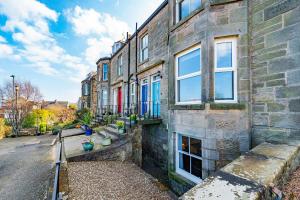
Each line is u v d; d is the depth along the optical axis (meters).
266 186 1.64
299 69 3.24
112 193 4.41
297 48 3.29
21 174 6.41
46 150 10.37
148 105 9.35
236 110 4.17
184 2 6.07
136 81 10.85
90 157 6.80
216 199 1.50
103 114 15.52
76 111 27.34
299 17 3.28
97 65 19.30
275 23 3.67
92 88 22.62
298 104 3.25
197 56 5.21
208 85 4.51
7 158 8.79
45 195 4.69
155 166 8.10
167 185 6.15
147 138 9.34
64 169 5.61
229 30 4.33
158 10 8.44
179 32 5.81
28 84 27.91
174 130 5.93
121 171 5.95
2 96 25.50
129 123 8.15
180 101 5.99
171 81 6.23
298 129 3.24
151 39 9.34
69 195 4.24
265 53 3.84
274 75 3.65
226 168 2.11
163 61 7.86
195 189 1.72
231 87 4.43
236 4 4.29
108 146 7.33
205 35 4.64
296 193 1.94
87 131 11.54
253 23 4.13
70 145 8.68
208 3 4.57
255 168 2.04
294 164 2.51
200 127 4.72
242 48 4.20
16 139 15.75
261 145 2.97
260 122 3.90
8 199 4.58
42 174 6.26
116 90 15.27
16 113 19.95
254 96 4.06
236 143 4.15
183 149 5.76
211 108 4.42
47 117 24.75
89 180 5.11
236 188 1.64
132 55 11.94
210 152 4.41
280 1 3.59
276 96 3.61
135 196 4.30
